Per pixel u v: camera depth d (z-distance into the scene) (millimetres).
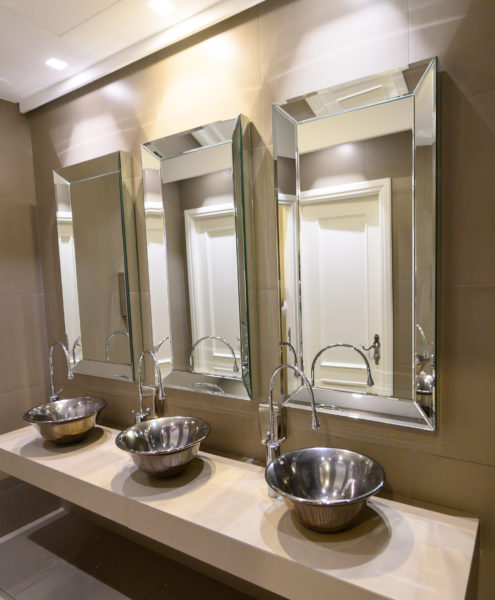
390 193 1304
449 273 1242
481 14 1139
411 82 1228
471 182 1191
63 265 2225
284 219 1495
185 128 1744
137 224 1969
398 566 1035
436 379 1264
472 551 1086
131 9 1530
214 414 1774
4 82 2051
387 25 1272
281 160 1477
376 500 1346
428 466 1321
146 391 1997
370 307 1368
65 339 2346
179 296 1788
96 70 1921
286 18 1452
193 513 1285
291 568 1063
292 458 1370
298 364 1515
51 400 2107
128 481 1509
